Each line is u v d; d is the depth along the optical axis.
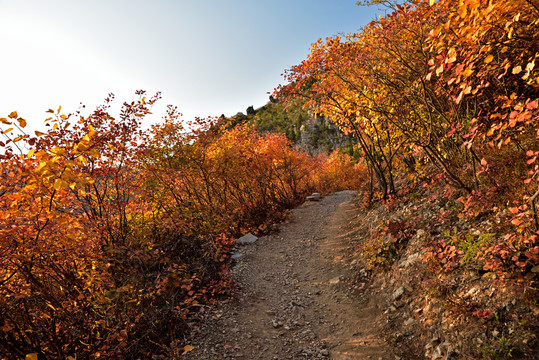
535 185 4.10
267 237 10.93
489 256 3.91
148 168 8.12
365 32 6.81
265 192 14.62
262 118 90.50
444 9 3.76
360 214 11.75
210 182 11.73
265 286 6.99
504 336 3.09
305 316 5.60
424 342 3.91
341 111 9.19
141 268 5.30
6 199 3.53
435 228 5.74
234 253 9.06
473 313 3.43
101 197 5.89
